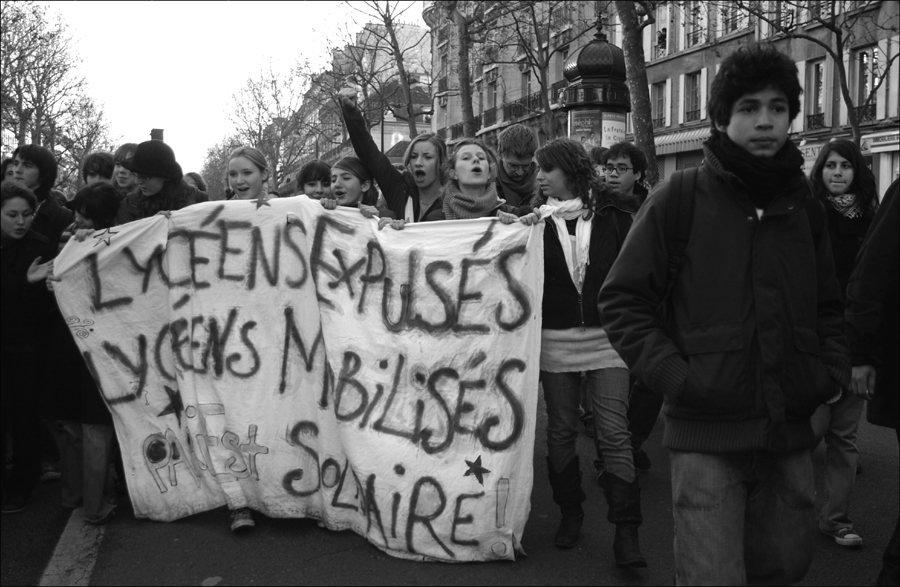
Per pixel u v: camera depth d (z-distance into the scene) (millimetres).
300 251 4457
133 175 5609
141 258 4543
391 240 4273
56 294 4441
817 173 5137
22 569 3955
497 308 4086
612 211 4168
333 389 4223
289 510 4387
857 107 24031
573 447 4199
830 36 24719
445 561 3936
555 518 4668
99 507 4441
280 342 4457
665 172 31891
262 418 4434
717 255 2789
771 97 2754
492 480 3945
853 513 4855
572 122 11914
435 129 49625
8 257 4562
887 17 23047
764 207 2797
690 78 30500
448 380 4074
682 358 2795
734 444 2721
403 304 4215
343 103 5055
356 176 5230
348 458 4117
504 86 38750
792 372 2727
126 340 4512
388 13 29812
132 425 4473
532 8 25188
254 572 3824
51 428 5402
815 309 2820
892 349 3455
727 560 2764
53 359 4547
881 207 3455
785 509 2814
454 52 32938
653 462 5910
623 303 2885
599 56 11586
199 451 4500
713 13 28625
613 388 4016
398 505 3975
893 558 3453
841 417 4348
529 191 5348
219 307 4531
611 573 3865
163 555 4035
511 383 4020
